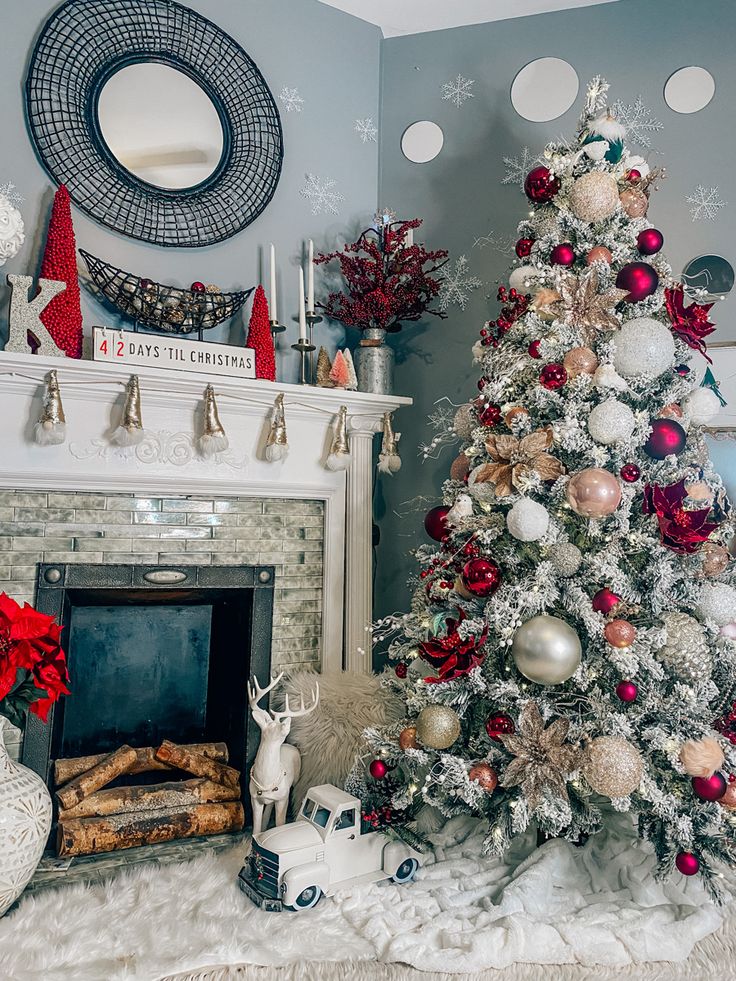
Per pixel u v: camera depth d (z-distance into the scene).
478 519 1.90
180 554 2.26
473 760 1.87
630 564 1.82
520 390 1.92
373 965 1.59
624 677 1.70
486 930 1.63
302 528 2.46
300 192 2.66
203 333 2.44
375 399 2.47
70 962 1.56
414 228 2.72
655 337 1.76
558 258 1.88
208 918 1.72
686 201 2.44
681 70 2.47
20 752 2.04
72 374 2.02
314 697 2.21
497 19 2.70
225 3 2.53
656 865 1.83
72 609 2.21
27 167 2.18
